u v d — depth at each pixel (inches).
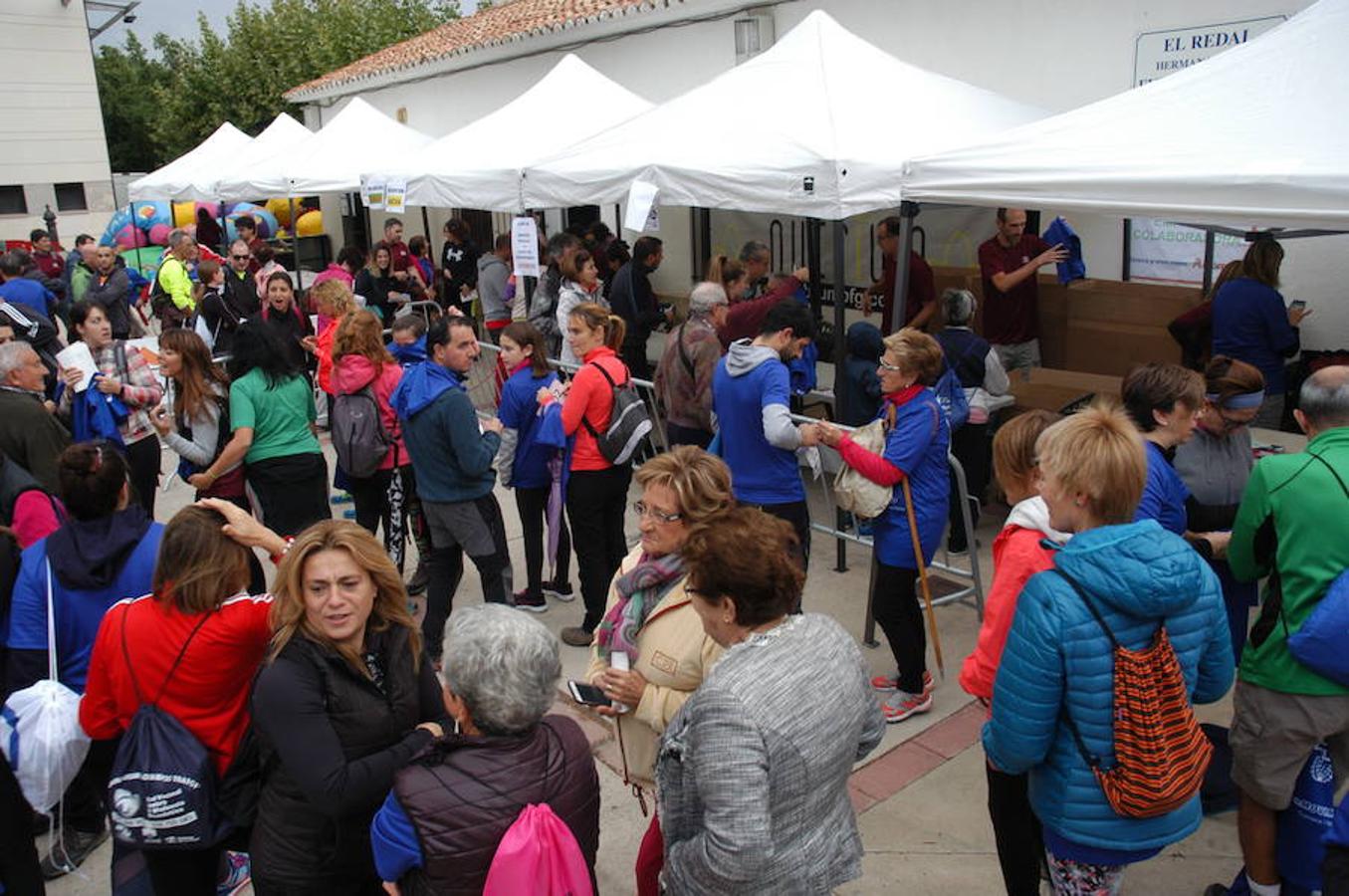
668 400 234.5
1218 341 228.4
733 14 398.3
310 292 324.8
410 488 220.2
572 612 219.1
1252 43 165.5
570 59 367.9
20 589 126.9
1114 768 89.4
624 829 148.6
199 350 203.6
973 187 170.1
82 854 147.3
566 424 190.9
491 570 193.2
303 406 209.0
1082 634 87.7
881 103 231.6
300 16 1107.3
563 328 317.7
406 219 721.6
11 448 189.3
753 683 78.3
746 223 416.2
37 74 1032.8
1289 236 220.5
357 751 96.0
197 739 105.1
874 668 189.2
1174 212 142.5
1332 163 130.6
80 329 227.8
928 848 140.1
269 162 466.3
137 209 784.9
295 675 93.0
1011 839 112.0
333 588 93.8
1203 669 98.0
